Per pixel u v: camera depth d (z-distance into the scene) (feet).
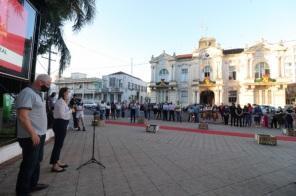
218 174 20.20
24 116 12.81
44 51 43.60
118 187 16.47
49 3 31.45
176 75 146.20
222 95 130.31
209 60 135.23
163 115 82.84
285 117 63.72
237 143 37.32
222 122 78.74
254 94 124.36
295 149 33.58
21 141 13.60
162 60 149.79
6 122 33.68
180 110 79.82
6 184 16.51
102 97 198.90
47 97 38.17
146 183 17.44
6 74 21.08
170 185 17.19
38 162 14.94
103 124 56.44
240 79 127.54
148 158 25.04
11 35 21.67
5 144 23.03
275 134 52.31
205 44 144.97
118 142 34.17
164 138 39.55
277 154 29.63
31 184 15.26
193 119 78.84
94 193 15.29
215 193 15.99
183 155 27.04
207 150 30.55
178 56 150.41
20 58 23.56
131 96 197.88
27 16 24.61
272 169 22.43
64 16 34.65
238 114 68.13
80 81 204.03
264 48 122.42
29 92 13.46
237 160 25.53
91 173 19.42
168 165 22.52
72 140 35.06
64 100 20.24
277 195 16.05
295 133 49.34
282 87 117.70
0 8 19.63
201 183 17.84
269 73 121.49
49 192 15.29
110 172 19.84
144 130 49.98
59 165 20.57
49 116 36.73
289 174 20.97
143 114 96.37
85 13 38.11
